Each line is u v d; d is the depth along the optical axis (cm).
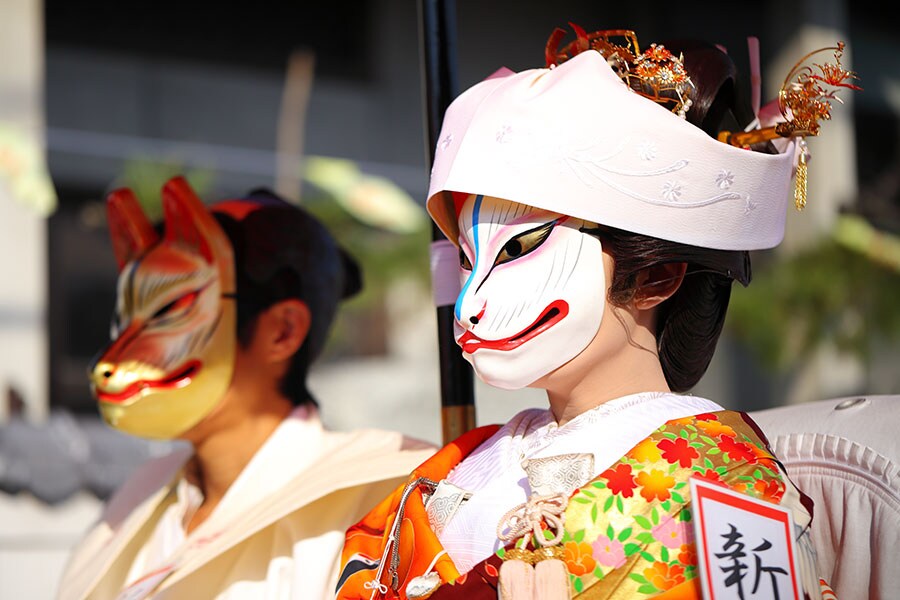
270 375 221
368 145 769
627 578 125
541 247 138
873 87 740
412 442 208
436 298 184
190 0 742
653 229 134
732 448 133
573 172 133
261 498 210
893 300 504
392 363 649
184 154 682
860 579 157
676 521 127
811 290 500
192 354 213
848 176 601
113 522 242
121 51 721
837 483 162
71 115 698
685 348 150
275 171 725
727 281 147
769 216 141
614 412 140
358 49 784
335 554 194
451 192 149
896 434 160
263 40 763
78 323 667
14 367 433
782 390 640
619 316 141
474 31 766
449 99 188
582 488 130
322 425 224
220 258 217
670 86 142
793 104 140
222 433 220
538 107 135
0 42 474
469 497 142
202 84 738
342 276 238
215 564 204
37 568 308
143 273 218
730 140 144
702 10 788
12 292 438
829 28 630
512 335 137
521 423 152
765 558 122
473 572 128
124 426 214
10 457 309
